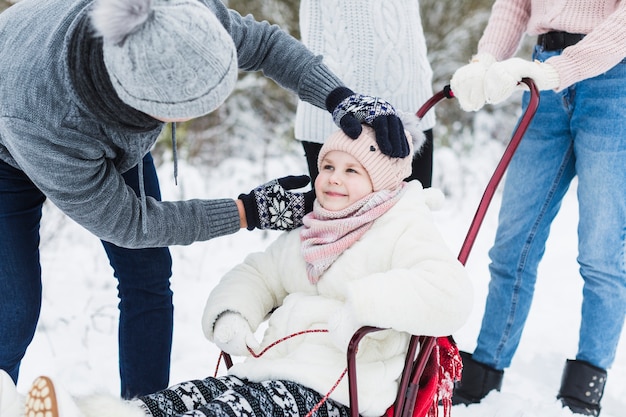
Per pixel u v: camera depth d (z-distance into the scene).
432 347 1.96
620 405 2.98
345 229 2.15
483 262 4.66
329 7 2.63
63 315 3.53
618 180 2.60
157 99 1.56
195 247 4.64
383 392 2.02
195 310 3.75
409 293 1.91
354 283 1.93
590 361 2.76
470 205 5.67
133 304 2.38
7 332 2.03
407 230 2.11
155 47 1.51
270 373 2.02
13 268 2.02
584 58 2.32
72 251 4.41
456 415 2.77
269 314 2.33
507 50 2.77
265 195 2.17
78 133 1.74
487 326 2.91
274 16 6.45
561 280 4.40
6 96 1.75
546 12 2.62
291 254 2.27
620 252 2.65
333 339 1.93
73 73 1.66
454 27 6.87
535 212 2.81
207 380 2.02
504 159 2.18
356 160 2.16
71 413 1.53
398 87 2.66
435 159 5.91
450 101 6.82
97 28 1.55
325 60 2.66
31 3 1.94
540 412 2.75
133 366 2.41
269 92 6.52
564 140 2.75
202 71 1.55
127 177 2.32
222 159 5.97
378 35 2.61
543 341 3.56
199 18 1.56
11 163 1.97
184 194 4.89
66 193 1.78
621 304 2.70
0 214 2.00
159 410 1.85
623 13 2.36
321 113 2.68
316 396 1.97
